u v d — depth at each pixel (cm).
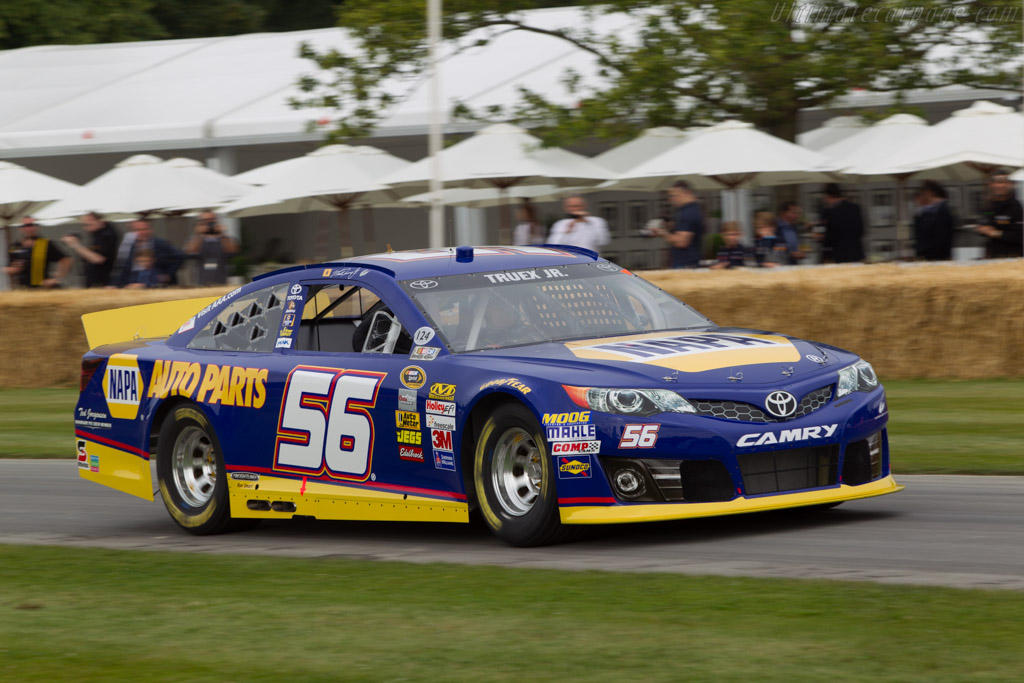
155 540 2295
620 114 6081
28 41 12500
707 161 5447
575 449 1866
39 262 5859
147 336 2689
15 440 3678
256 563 1955
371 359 2119
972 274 4016
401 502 2052
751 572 1706
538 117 6141
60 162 8188
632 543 1958
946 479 2484
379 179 6134
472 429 1988
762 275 4244
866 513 2141
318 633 1495
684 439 1833
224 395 2289
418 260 2231
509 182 6012
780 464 1892
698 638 1386
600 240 4850
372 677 1307
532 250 2331
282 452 2208
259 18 13912
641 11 6156
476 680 1279
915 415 3362
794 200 6344
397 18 6034
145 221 5331
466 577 1753
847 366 1989
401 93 7256
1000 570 1686
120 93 8406
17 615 1678
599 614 1510
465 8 6044
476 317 2098
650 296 2236
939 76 6075
